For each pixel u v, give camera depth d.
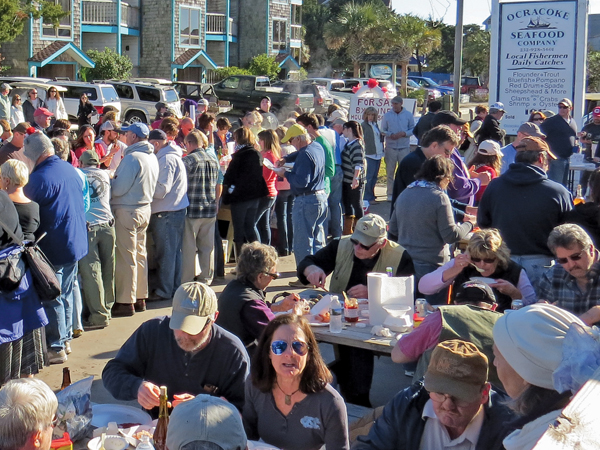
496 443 2.83
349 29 48.25
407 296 4.58
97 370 5.66
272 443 3.41
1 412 2.56
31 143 5.46
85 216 6.04
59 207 5.43
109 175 6.92
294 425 3.33
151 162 6.75
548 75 13.48
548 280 4.66
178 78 40.91
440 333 3.68
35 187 5.35
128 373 3.73
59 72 34.22
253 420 3.47
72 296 6.06
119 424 3.54
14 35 28.50
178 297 3.63
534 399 2.37
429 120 10.47
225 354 3.75
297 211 7.74
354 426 3.84
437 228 5.39
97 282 6.46
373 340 4.34
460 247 6.40
